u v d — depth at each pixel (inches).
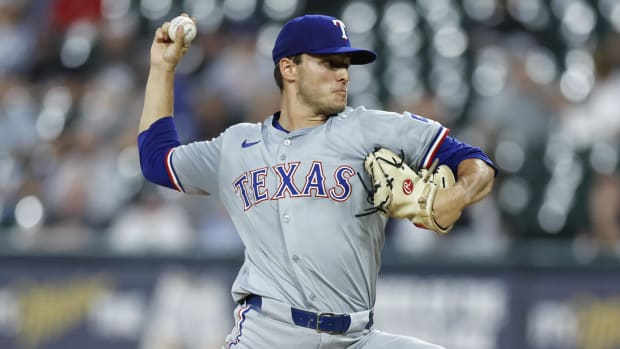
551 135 1317.7
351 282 560.7
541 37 1498.5
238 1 1612.9
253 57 1488.7
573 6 1533.0
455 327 1099.3
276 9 1594.5
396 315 1109.7
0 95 1579.7
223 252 1155.9
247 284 573.3
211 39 1542.8
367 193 553.3
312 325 557.0
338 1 1585.9
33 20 1713.8
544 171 1259.8
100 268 1182.9
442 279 1106.1
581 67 1450.5
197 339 1139.9
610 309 1080.2
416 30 1518.2
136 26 1659.7
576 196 1222.3
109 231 1278.3
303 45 564.4
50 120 1515.7
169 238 1234.0
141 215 1261.1
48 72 1612.9
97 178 1353.3
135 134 1424.7
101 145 1418.6
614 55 1381.6
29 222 1353.3
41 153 1445.6
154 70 635.5
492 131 1307.8
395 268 1115.9
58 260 1194.6
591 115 1347.2
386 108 1392.7
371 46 1514.5
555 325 1087.6
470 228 1189.7
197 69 1503.4
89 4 1692.9
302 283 556.4
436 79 1429.6
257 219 569.9
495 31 1496.1
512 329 1090.1
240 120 1408.7
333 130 564.4
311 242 552.7
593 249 1123.3
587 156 1274.6
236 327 583.5
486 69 1419.8
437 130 547.8
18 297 1199.6
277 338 563.5
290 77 577.6
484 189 530.0
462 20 1509.6
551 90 1386.6
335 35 563.8
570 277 1092.5
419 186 525.7
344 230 553.3
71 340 1176.2
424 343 563.2
